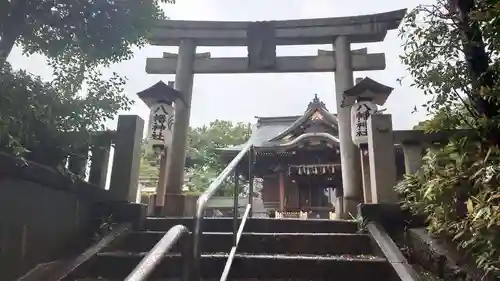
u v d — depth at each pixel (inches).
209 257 123.0
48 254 124.6
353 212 243.3
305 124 666.2
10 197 106.1
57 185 129.2
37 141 131.9
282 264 122.2
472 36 125.9
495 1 98.2
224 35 285.0
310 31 282.8
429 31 134.7
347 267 120.0
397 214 151.3
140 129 183.5
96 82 155.8
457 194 112.5
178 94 238.4
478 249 103.2
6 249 104.4
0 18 141.5
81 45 159.5
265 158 650.2
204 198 70.1
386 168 164.6
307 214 626.8
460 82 129.7
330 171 613.9
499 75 120.7
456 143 118.8
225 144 1082.1
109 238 139.1
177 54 294.4
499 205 87.4
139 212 158.1
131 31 164.7
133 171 173.6
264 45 282.7
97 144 169.2
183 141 261.0
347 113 262.8
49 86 139.4
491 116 118.6
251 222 161.2
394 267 114.4
